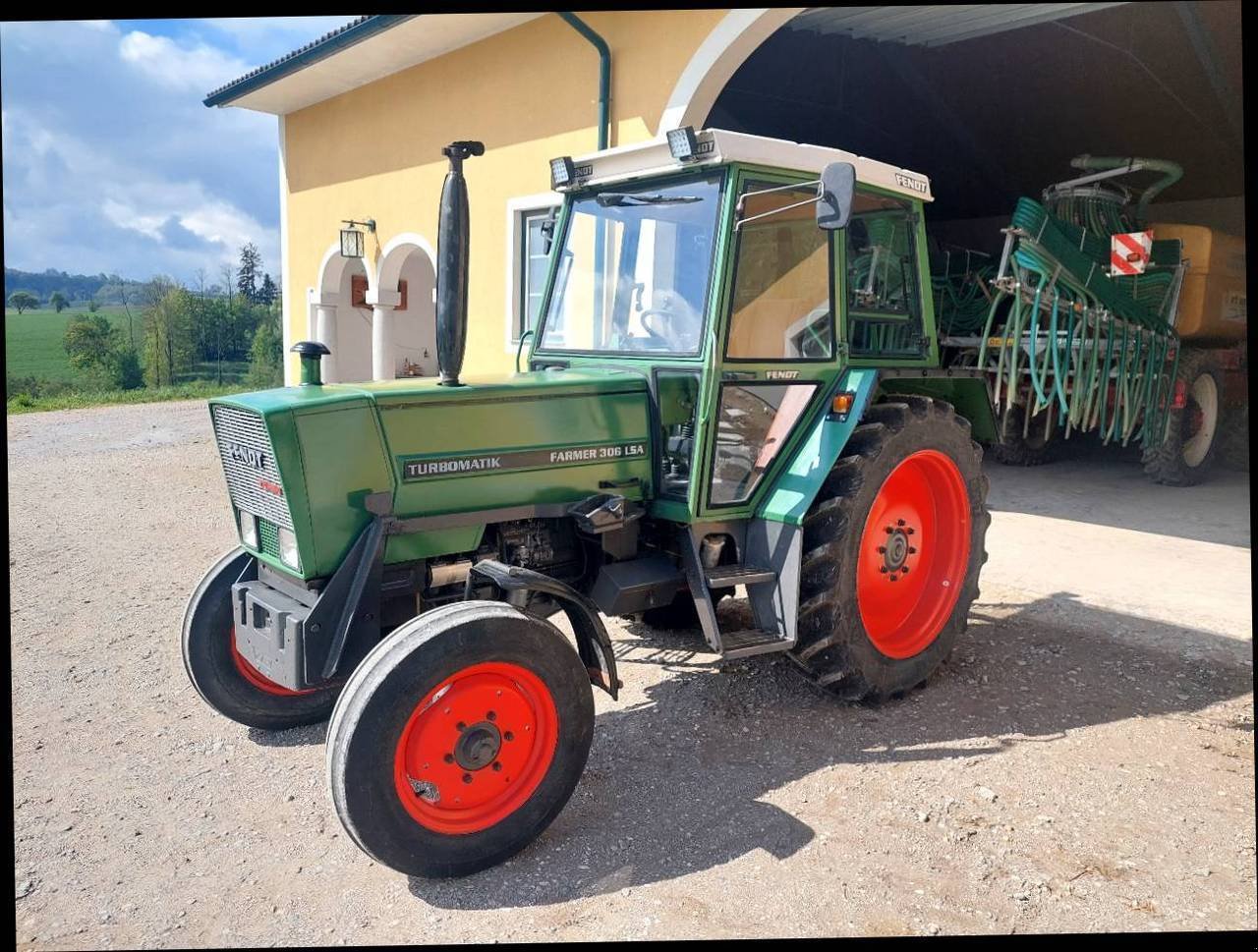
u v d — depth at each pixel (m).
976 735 3.81
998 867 2.90
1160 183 9.69
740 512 3.71
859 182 3.88
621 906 2.69
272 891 2.78
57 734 3.80
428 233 10.81
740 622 4.90
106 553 6.66
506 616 2.86
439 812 2.81
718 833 3.07
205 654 3.61
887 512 4.18
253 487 3.27
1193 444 9.62
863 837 3.05
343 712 2.67
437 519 3.22
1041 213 8.03
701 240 3.55
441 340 3.28
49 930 2.59
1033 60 10.50
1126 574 6.17
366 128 11.63
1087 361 8.38
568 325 4.12
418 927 2.60
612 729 3.84
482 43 9.52
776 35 9.66
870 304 4.19
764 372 3.64
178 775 3.48
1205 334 9.95
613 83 8.05
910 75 10.84
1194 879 2.84
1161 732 3.85
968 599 4.37
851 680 3.90
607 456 3.60
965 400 4.67
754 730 3.83
